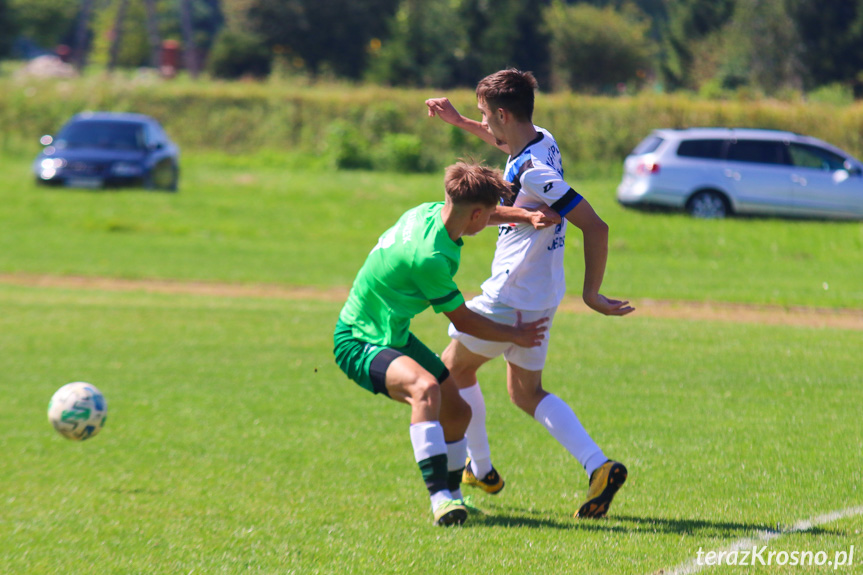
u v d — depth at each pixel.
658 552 13.82
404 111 120.94
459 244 15.63
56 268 55.28
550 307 16.89
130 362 32.59
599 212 79.06
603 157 111.00
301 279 53.31
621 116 112.44
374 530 15.45
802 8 160.75
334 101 123.69
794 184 76.56
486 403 26.47
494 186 15.10
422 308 16.12
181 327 39.34
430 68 180.62
